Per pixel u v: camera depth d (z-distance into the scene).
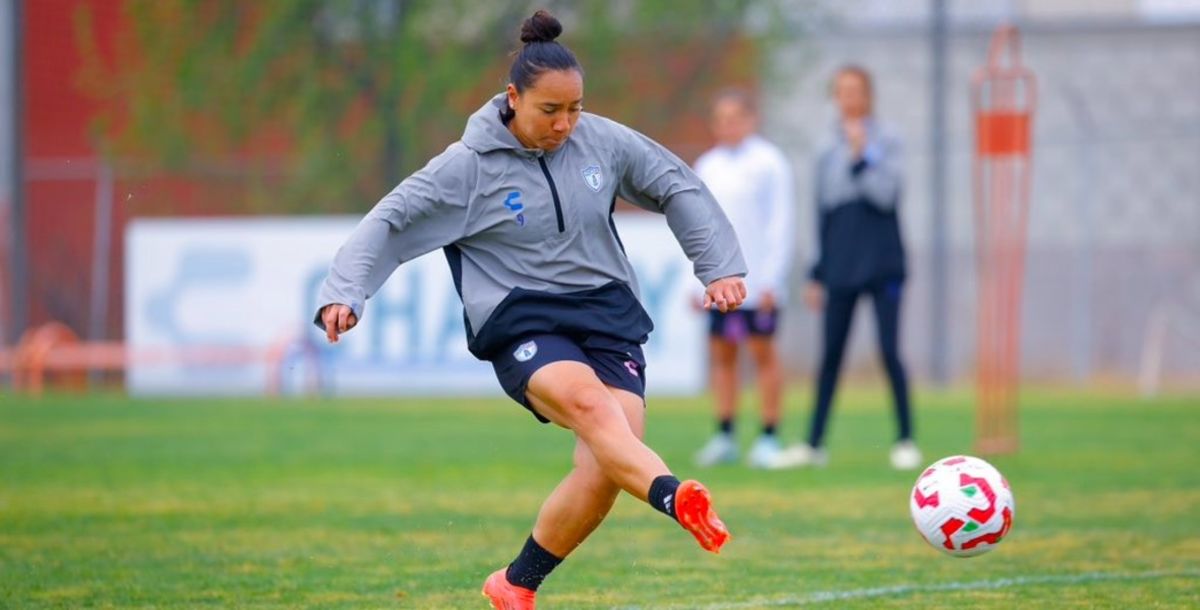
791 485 31.86
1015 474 33.62
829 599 19.62
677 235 17.88
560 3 72.31
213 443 41.62
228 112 71.56
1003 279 41.94
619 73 71.38
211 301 61.56
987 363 38.69
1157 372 67.12
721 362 36.19
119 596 19.95
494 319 16.97
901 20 71.19
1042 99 69.50
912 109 70.69
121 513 27.92
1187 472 34.00
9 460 37.28
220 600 19.70
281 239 61.25
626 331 17.23
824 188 34.97
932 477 19.09
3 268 69.06
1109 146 69.12
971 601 19.39
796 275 69.94
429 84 70.50
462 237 17.06
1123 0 80.25
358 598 19.86
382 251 16.75
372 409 54.00
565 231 17.00
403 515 27.72
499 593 17.58
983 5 69.94
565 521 17.11
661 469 15.60
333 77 71.31
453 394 59.97
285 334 60.81
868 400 57.62
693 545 24.36
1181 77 68.44
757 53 70.50
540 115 16.44
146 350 62.03
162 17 71.88
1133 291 68.69
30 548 23.94
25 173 67.69
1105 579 20.92
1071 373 68.12
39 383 63.50
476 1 72.31
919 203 70.19
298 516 27.56
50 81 73.62
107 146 71.31
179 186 71.31
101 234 66.69
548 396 16.44
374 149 71.19
